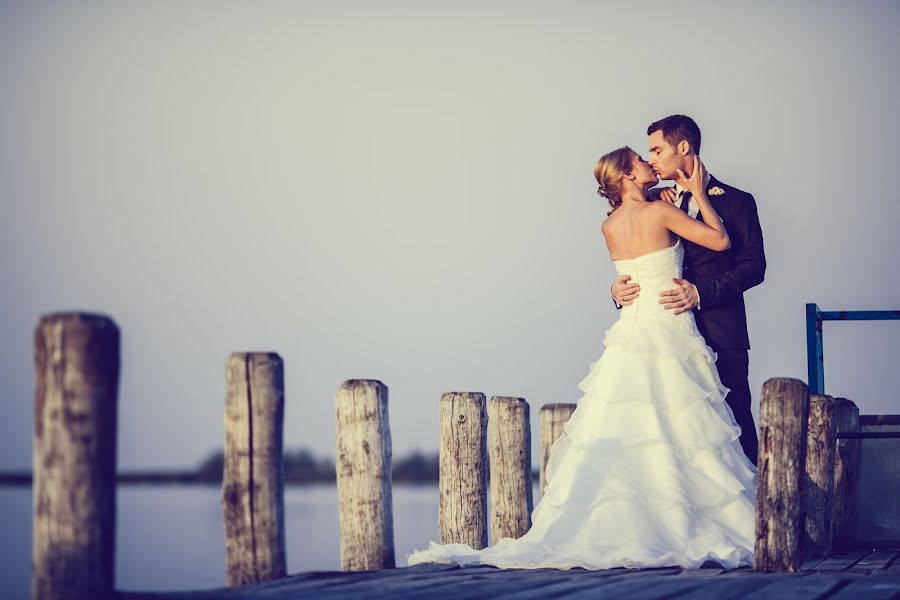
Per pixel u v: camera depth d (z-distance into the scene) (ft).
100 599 15.93
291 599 17.75
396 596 18.21
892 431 30.40
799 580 20.35
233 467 20.35
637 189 27.53
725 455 26.04
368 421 24.71
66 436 15.80
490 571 23.94
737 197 27.99
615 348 26.86
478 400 30.94
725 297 27.12
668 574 22.52
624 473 25.57
